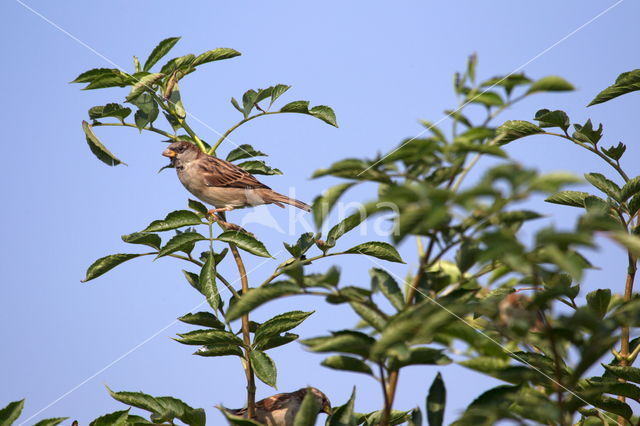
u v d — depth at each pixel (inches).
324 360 206.7
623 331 318.0
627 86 362.6
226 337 355.9
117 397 325.7
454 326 193.5
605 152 359.6
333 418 243.6
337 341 198.1
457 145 184.2
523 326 181.9
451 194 154.8
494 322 187.2
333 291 200.2
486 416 178.1
